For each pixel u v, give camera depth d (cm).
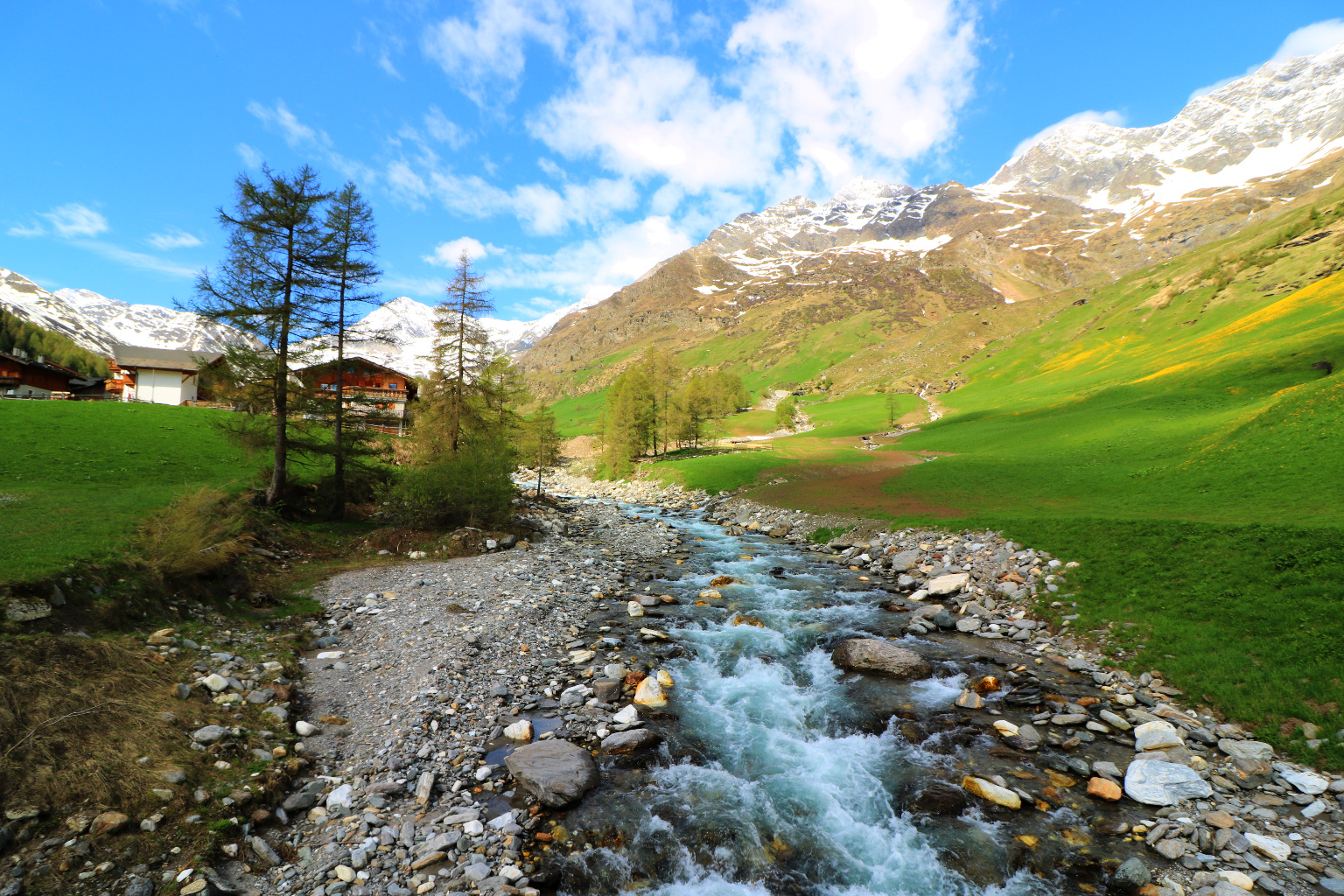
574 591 2527
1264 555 1934
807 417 17575
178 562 1652
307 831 941
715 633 2080
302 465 3312
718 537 4416
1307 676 1406
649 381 10175
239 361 2667
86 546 1552
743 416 18425
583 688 1546
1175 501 3238
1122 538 2483
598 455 10419
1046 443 7181
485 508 3481
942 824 1080
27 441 3397
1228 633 1688
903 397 18012
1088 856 1001
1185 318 14788
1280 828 1041
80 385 8281
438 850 920
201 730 1077
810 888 925
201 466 3538
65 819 805
